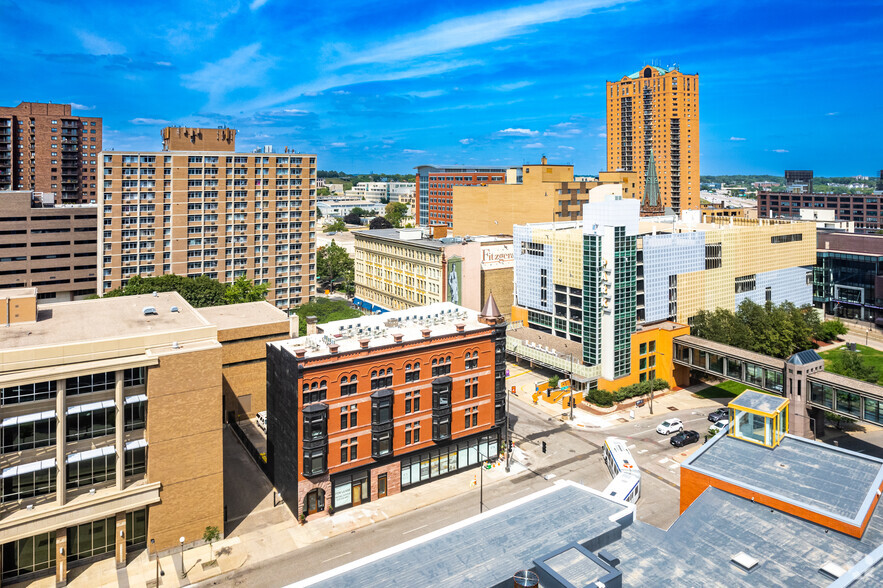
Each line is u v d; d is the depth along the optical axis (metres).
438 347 79.75
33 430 58.38
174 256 162.50
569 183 176.38
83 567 61.91
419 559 44.03
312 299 184.12
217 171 164.88
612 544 46.78
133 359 61.12
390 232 181.62
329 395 72.00
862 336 146.75
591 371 108.50
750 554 45.47
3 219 167.38
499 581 40.91
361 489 75.69
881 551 42.00
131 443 62.19
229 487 78.81
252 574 61.34
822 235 173.38
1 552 57.25
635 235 109.31
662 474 81.06
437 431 79.81
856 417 81.62
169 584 59.59
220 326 98.88
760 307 121.94
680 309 121.62
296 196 177.38
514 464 85.31
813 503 50.84
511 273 153.50
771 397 65.12
